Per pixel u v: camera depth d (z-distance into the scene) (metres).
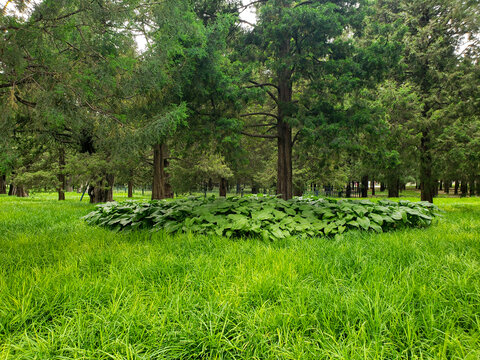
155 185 12.95
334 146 6.48
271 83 9.28
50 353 1.65
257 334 1.79
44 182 12.67
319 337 1.81
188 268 3.02
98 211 7.25
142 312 2.04
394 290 2.31
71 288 2.40
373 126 6.89
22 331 1.88
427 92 11.84
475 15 10.04
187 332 1.81
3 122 3.70
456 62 11.23
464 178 12.96
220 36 6.59
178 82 6.14
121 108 5.64
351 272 2.89
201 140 7.32
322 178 19.91
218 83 6.55
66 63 3.96
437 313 2.07
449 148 10.34
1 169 4.00
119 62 4.34
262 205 6.28
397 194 25.38
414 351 1.69
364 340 1.67
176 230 5.24
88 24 3.97
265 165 23.17
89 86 4.26
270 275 2.59
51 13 3.57
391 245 3.83
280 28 6.53
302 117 7.11
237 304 2.14
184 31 5.33
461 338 1.78
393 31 8.11
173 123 5.52
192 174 19.30
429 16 12.52
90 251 3.58
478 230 5.35
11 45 3.22
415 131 10.88
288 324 1.92
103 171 11.63
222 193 23.66
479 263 3.02
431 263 3.04
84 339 1.77
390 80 11.75
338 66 6.93
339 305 2.12
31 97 4.10
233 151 7.52
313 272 2.86
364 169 14.51
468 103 10.31
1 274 2.69
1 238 4.75
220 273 2.74
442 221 6.84
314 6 7.34
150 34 5.18
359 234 4.76
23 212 8.84
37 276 2.62
